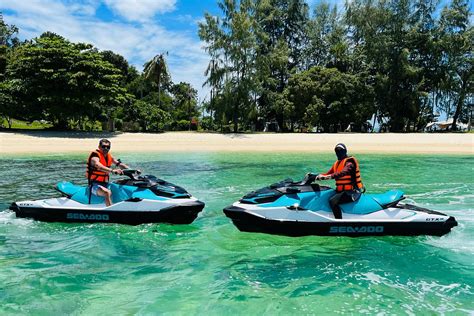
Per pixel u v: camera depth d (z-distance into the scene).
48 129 38.72
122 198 7.41
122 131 42.06
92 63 36.72
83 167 17.09
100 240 6.46
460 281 4.87
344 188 6.70
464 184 12.62
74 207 7.31
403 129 51.91
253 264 5.48
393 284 4.79
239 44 43.41
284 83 53.69
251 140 34.06
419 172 15.88
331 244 6.32
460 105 50.72
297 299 4.38
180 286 4.73
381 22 49.31
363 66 50.38
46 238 6.56
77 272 5.15
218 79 43.78
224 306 4.21
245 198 6.99
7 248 6.07
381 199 6.82
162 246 6.23
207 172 15.61
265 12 51.47
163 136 36.00
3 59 50.03
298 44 55.94
